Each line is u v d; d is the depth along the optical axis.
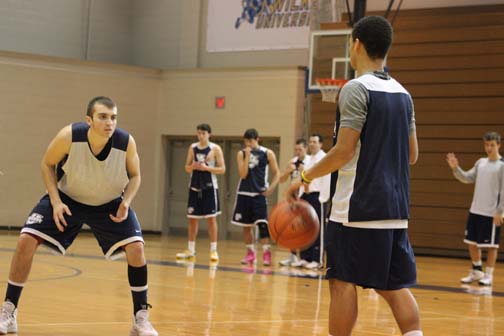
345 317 4.00
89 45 20.52
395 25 17.33
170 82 20.27
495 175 11.16
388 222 3.96
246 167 12.43
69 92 19.22
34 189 18.86
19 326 5.73
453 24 16.83
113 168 5.31
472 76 16.62
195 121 19.91
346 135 3.93
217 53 20.14
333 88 15.86
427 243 16.91
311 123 18.31
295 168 12.23
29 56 18.72
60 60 19.08
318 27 18.64
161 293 8.16
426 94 17.00
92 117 5.18
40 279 8.91
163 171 20.48
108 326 5.94
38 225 5.37
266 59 19.44
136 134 20.11
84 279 9.11
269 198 19.00
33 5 19.59
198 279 9.77
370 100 3.98
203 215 12.68
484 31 16.55
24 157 18.73
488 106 16.47
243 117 19.30
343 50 15.86
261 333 5.99
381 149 3.97
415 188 17.02
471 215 11.35
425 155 16.95
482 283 11.11
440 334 6.42
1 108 18.48
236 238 19.69
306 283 9.84
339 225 4.02
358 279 3.96
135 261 5.44
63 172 5.45
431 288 10.22
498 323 7.21
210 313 6.91
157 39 20.97
